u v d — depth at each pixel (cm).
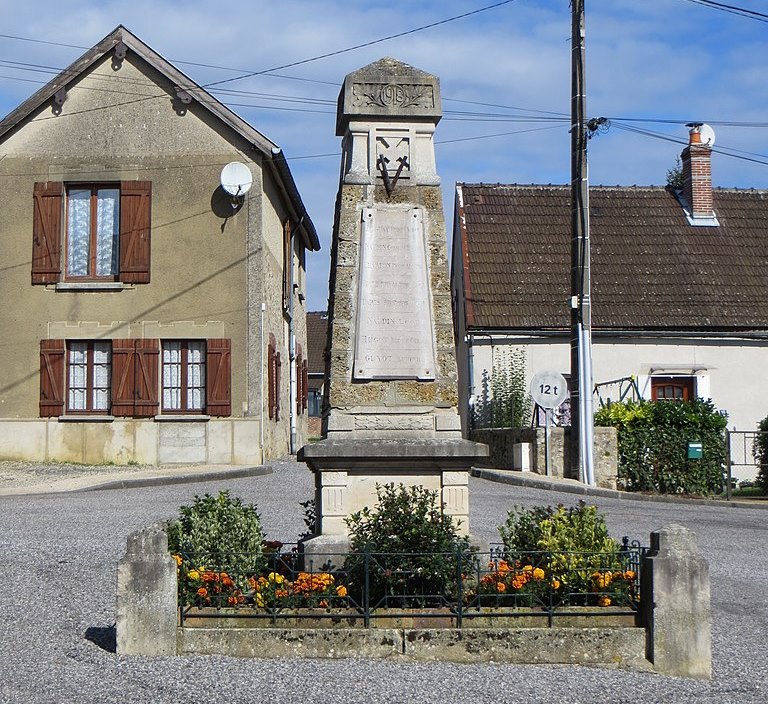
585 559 906
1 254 2491
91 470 2327
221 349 2464
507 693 764
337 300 1058
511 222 3188
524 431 2383
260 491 1973
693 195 3288
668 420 2266
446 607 876
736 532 1656
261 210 2498
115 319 2478
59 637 896
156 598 842
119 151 2508
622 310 2967
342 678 786
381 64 1088
